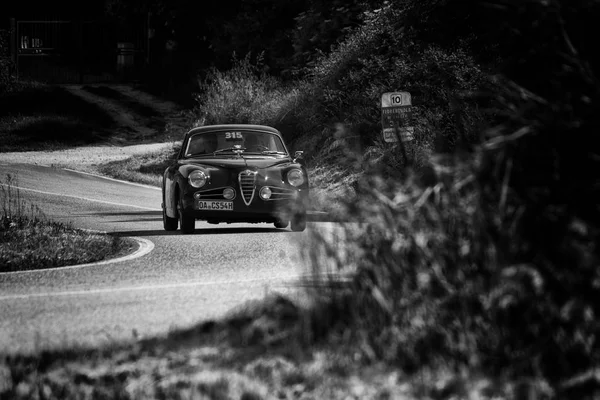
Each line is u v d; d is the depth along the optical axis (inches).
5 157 3206.2
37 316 744.3
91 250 1205.7
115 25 4886.8
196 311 740.0
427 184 554.9
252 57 3772.1
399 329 495.2
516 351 468.1
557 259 468.8
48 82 4665.4
